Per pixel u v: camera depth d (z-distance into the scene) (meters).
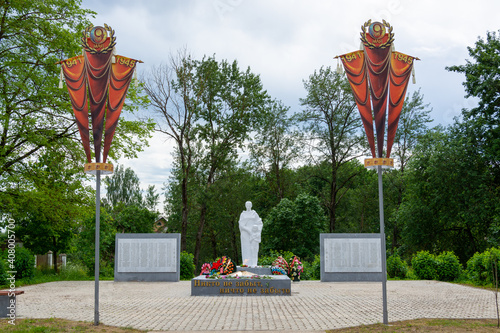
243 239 20.86
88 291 18.50
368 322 11.09
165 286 20.62
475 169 30.89
